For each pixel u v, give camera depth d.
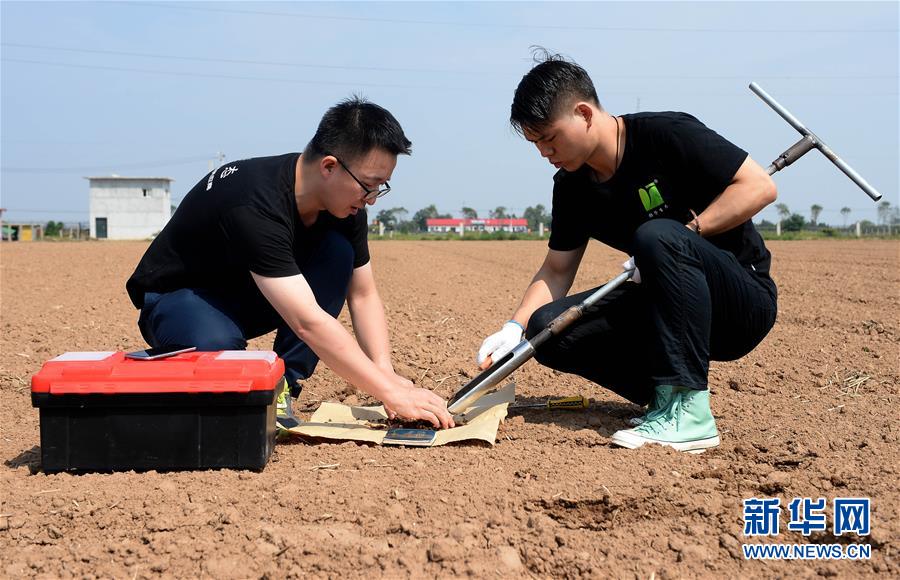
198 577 2.24
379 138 2.99
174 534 2.46
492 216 90.88
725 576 2.26
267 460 3.06
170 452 3.00
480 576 2.23
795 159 3.57
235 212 3.09
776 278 12.12
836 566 2.30
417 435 3.43
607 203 3.50
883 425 3.62
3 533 2.51
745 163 3.21
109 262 17.31
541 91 3.13
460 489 2.79
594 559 2.34
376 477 2.93
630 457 3.14
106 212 59.41
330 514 2.60
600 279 12.61
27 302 9.09
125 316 7.85
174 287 3.47
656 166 3.31
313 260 3.52
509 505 2.68
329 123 3.03
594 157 3.35
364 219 3.69
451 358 5.42
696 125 3.26
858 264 15.75
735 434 3.54
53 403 2.96
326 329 3.16
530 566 2.31
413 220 91.31
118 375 2.95
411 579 2.21
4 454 3.37
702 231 3.25
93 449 2.99
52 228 59.09
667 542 2.43
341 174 3.04
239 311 3.51
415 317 7.65
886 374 4.71
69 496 2.75
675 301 3.16
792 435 3.48
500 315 7.81
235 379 2.95
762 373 4.80
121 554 2.37
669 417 3.32
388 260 19.28
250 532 2.46
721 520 2.59
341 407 3.89
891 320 6.87
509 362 3.44
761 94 3.68
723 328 3.39
